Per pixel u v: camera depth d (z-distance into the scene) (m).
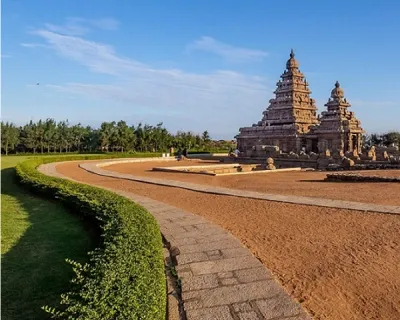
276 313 5.48
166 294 6.22
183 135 109.44
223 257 8.05
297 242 9.38
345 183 22.61
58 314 4.61
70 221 12.37
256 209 13.84
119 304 4.43
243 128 70.88
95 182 24.56
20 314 5.87
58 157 46.31
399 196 16.27
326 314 5.66
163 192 19.28
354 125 57.47
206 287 6.45
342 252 8.52
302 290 6.52
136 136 93.44
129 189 20.86
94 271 5.49
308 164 45.19
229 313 5.50
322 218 12.02
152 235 7.88
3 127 74.88
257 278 6.83
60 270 7.77
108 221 9.33
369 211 12.83
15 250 9.15
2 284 7.02
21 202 16.22
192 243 9.17
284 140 62.22
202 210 14.05
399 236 9.66
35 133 80.56
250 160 54.81
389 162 36.25
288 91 66.25
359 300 6.13
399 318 5.55
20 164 28.28
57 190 15.84
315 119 67.19
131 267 5.60
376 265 7.64
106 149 92.50
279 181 25.38
